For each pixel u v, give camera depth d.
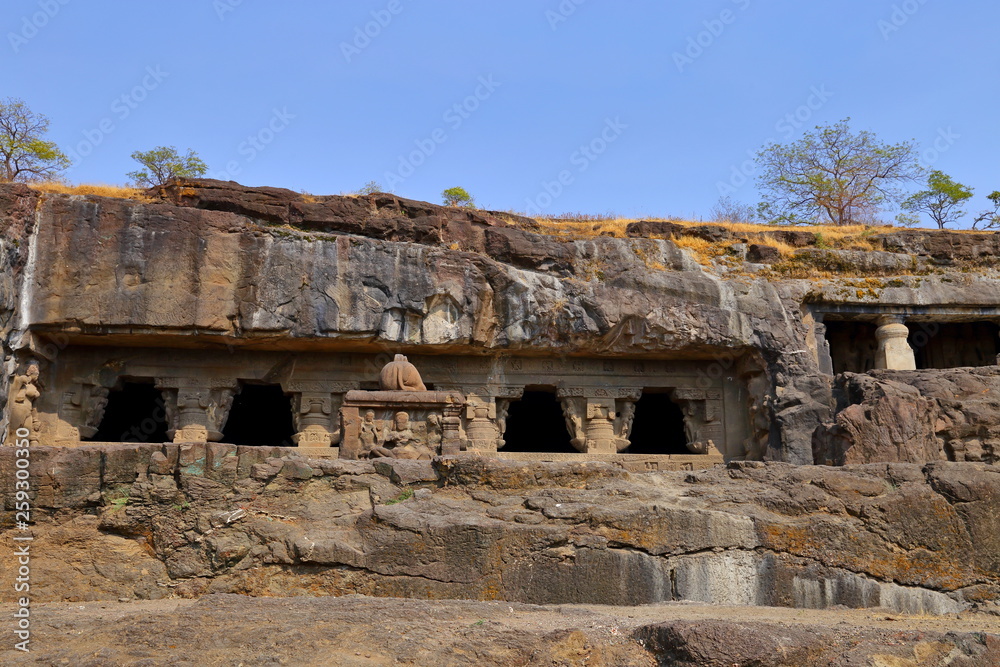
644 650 7.46
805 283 25.91
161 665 7.07
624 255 25.14
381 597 10.40
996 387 18.39
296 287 22.62
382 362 24.75
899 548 12.12
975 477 12.66
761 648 7.08
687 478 13.43
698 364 26.48
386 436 16.77
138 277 21.75
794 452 23.56
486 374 25.44
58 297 21.38
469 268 23.81
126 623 8.16
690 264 25.92
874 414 17.02
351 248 23.16
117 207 21.91
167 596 11.38
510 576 11.43
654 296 24.62
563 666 7.33
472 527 11.60
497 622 8.34
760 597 11.57
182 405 23.66
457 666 7.28
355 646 7.50
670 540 11.70
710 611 9.97
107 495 11.87
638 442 33.78
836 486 12.76
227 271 22.30
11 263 20.97
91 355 23.44
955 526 12.29
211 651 7.39
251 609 8.52
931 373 19.47
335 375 24.59
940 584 11.92
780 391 24.50
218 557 11.54
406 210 25.31
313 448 23.67
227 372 24.16
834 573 11.76
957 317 27.02
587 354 25.48
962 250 28.30
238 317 22.30
